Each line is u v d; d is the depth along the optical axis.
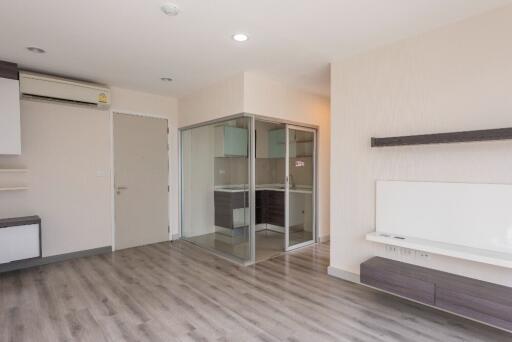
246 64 3.69
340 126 3.53
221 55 3.39
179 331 2.42
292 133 4.79
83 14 2.47
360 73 3.33
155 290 3.23
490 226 2.45
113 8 2.38
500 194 2.40
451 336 2.34
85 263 4.13
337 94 3.56
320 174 5.22
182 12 2.45
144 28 2.73
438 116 2.75
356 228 3.39
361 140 3.33
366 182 3.29
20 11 2.42
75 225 4.37
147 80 4.33
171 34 2.86
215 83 4.48
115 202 4.75
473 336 2.34
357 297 3.04
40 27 2.70
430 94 2.80
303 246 4.97
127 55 3.38
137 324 2.53
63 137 4.24
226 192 4.55
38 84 3.83
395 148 3.04
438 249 2.53
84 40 2.99
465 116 2.59
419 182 2.86
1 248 3.48
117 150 4.76
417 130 2.89
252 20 2.60
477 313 2.21
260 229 4.90
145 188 5.08
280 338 2.32
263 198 4.77
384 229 3.11
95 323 2.54
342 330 2.43
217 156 4.71
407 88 2.95
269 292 3.17
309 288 3.28
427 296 2.47
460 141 2.50
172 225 5.44
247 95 4.02
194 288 3.28
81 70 3.90
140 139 5.00
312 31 2.80
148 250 4.79
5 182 3.81
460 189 2.61
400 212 2.99
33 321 2.57
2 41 3.00
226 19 2.57
